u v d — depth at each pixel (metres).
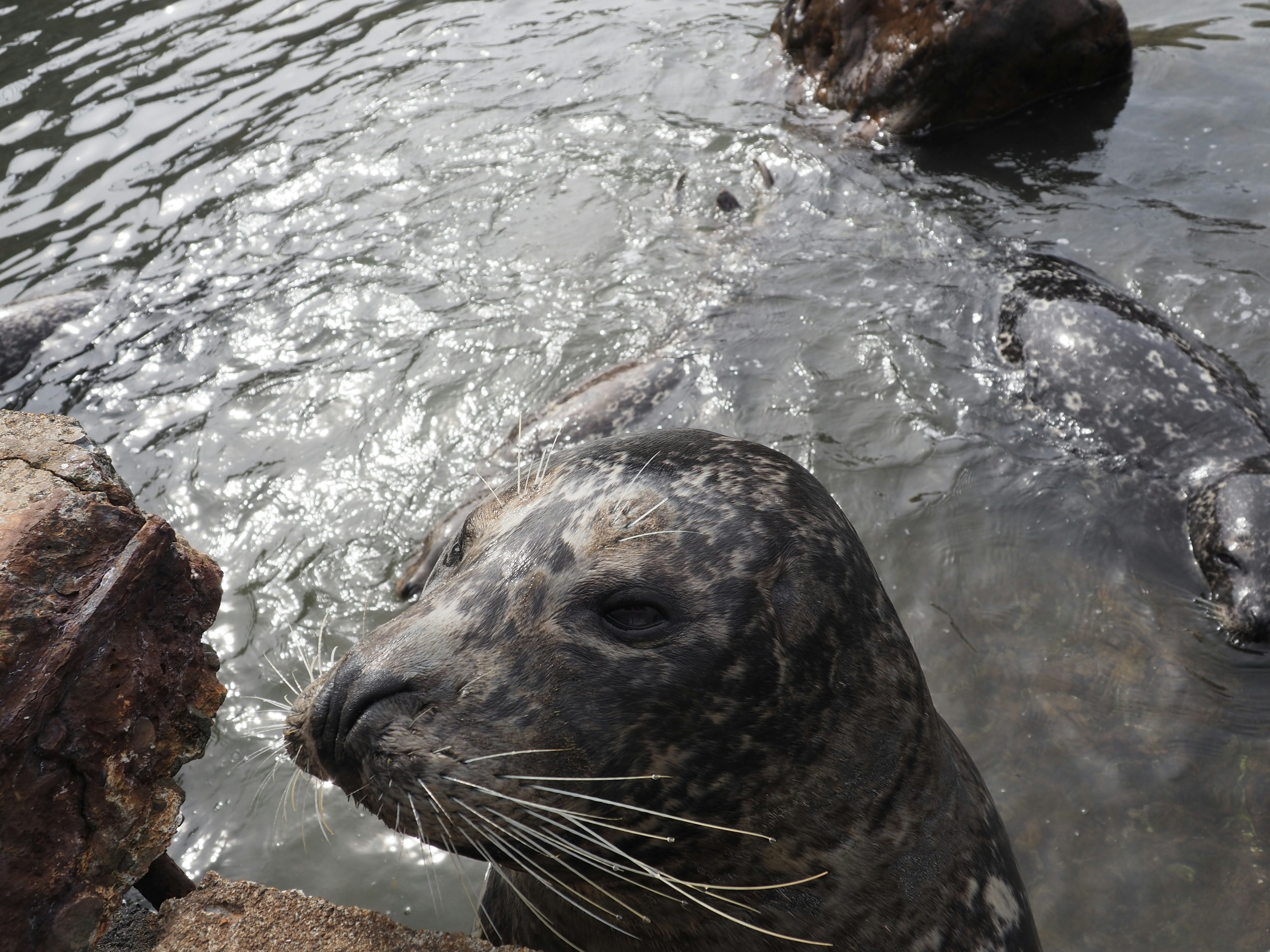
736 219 1.52
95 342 1.40
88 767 0.56
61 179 1.79
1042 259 1.36
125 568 0.57
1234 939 0.78
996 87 1.68
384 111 1.88
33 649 0.55
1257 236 1.38
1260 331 1.23
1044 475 1.08
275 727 0.92
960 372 1.21
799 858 0.65
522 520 0.66
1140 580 1.00
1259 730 0.89
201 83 2.04
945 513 1.06
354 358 1.33
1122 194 1.49
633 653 0.62
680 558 0.63
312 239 1.56
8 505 0.58
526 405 1.23
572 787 0.62
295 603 1.02
